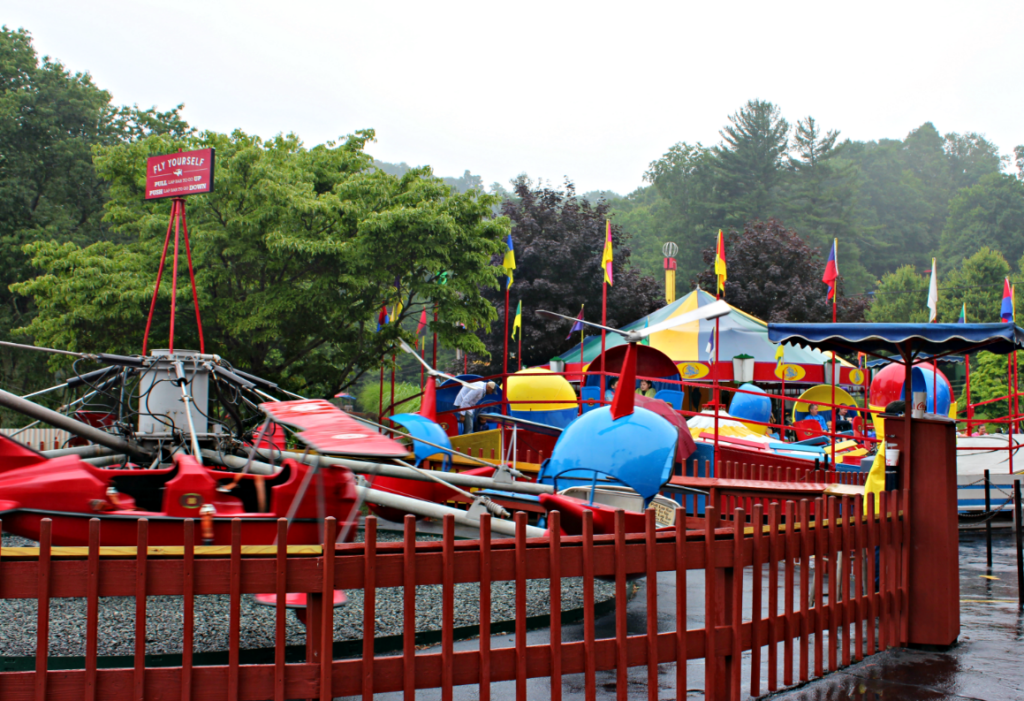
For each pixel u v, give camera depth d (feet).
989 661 21.38
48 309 66.44
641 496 32.12
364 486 26.00
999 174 344.28
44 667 12.18
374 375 172.45
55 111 119.55
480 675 14.24
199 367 37.45
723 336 91.25
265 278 70.23
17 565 12.28
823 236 302.04
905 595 22.93
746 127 314.96
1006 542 49.85
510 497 40.37
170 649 22.71
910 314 220.84
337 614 26.78
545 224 127.75
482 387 49.65
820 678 19.61
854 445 61.87
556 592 14.87
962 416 128.77
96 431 33.99
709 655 16.70
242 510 27.07
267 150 78.74
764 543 18.08
